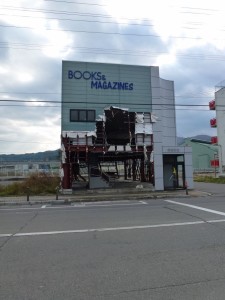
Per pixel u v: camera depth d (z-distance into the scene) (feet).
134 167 111.14
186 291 15.35
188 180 86.58
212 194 73.15
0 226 34.91
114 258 21.15
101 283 16.62
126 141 86.53
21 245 25.46
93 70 83.92
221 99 179.93
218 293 15.03
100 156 93.91
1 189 80.43
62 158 79.66
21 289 16.06
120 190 79.71
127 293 15.25
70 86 82.02
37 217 42.04
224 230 29.81
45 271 18.78
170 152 85.66
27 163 261.44
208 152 277.44
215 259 20.48
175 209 46.52
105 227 32.81
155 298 14.61
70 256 21.90
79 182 100.42
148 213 42.91
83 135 80.23
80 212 46.62
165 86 97.45
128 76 85.76
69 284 16.60
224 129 179.11
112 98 83.97
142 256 21.47
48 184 86.63
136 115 84.38
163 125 95.14
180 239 26.32
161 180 83.76
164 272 18.15
